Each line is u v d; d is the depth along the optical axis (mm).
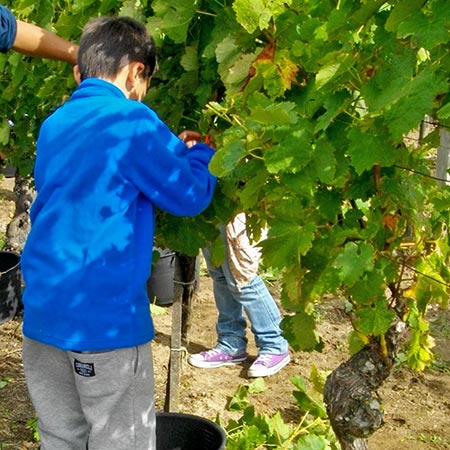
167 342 5570
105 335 2648
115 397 2723
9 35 2984
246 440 3799
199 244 3072
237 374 5125
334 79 2104
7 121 4820
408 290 2809
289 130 2270
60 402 2896
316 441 3613
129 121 2625
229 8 2645
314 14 2350
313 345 2699
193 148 2771
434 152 7219
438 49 2039
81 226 2650
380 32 2129
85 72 2789
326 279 2443
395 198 2430
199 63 2877
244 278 4910
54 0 3543
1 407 4695
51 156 2740
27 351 2895
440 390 4875
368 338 2877
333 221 2486
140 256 2705
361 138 2123
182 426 3682
